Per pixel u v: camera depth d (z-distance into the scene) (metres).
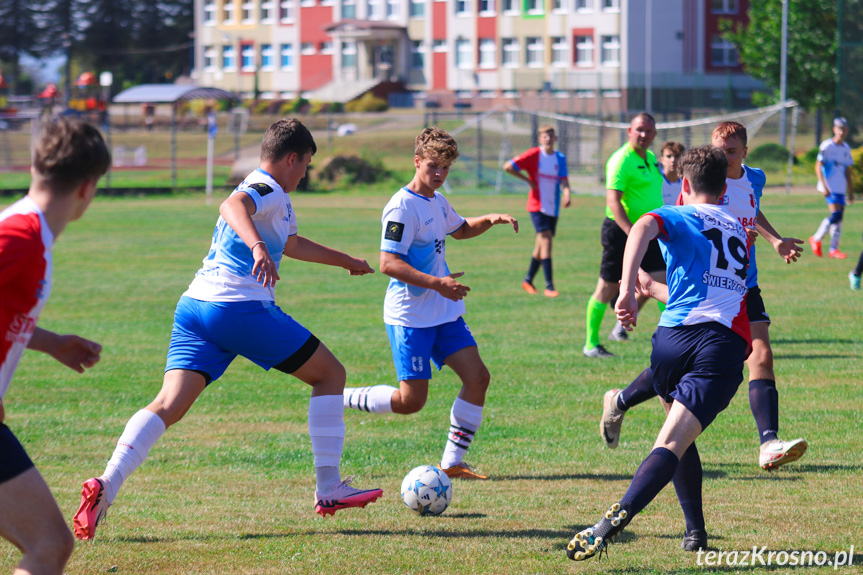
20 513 7.94
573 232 55.00
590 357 23.97
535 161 33.62
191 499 13.59
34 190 8.09
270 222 12.26
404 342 14.44
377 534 12.04
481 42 167.88
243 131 158.12
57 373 22.62
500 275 39.34
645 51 155.75
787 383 20.72
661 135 99.00
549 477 14.66
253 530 12.21
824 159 41.72
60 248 48.84
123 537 11.84
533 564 10.90
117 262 43.84
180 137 152.25
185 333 12.30
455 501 13.51
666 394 11.53
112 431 17.48
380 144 123.50
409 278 13.66
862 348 24.30
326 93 174.38
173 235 55.03
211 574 10.58
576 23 158.50
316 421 12.53
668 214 11.39
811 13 107.81
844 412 18.20
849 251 44.53
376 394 14.95
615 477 14.59
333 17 183.00
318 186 92.00
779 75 110.62
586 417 18.30
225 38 195.38
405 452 16.17
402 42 174.62
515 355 24.20
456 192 84.81
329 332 27.39
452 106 165.75
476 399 14.51
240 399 20.17
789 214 60.88
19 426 17.78
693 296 11.23
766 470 13.94
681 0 157.12
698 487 11.36
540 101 140.88
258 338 12.16
